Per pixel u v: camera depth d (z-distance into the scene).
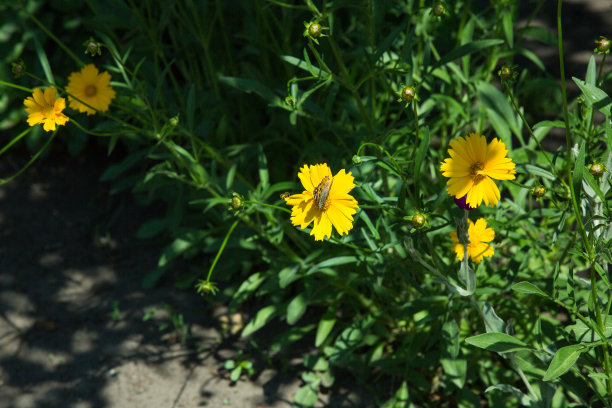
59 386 1.23
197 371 1.24
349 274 1.14
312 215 0.90
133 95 1.08
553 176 0.98
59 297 1.35
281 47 1.32
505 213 1.15
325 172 0.90
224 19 1.35
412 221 0.90
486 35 1.23
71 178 1.63
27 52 1.55
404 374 1.15
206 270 1.34
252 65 1.30
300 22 1.28
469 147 0.87
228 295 1.31
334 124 1.21
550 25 1.85
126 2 1.39
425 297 1.05
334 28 1.20
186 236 1.26
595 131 1.00
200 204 1.34
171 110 1.24
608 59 1.68
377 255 1.03
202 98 1.30
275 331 1.28
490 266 1.14
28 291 1.36
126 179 1.38
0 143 1.70
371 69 1.04
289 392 1.21
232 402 1.20
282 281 1.13
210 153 1.17
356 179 1.09
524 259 1.06
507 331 0.96
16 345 1.29
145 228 1.33
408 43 1.03
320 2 1.09
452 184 0.87
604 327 0.91
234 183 1.19
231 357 1.25
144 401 1.21
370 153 1.19
